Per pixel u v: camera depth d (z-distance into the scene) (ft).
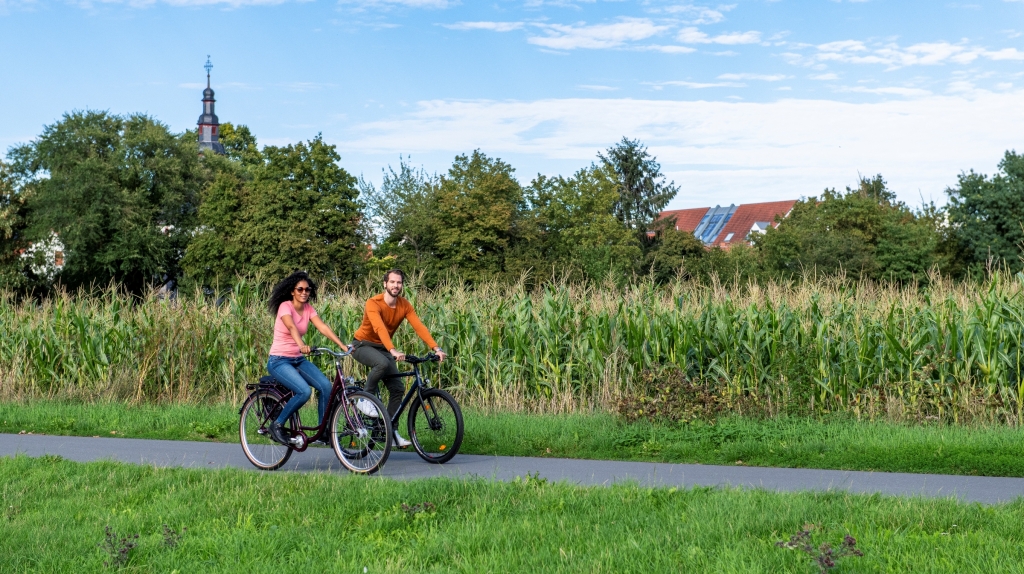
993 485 24.38
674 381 37.96
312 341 49.83
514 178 188.75
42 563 16.94
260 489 23.67
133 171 192.85
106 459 30.58
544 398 43.55
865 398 39.14
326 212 162.61
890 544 17.13
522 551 17.35
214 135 382.22
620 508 20.77
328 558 17.21
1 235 193.36
